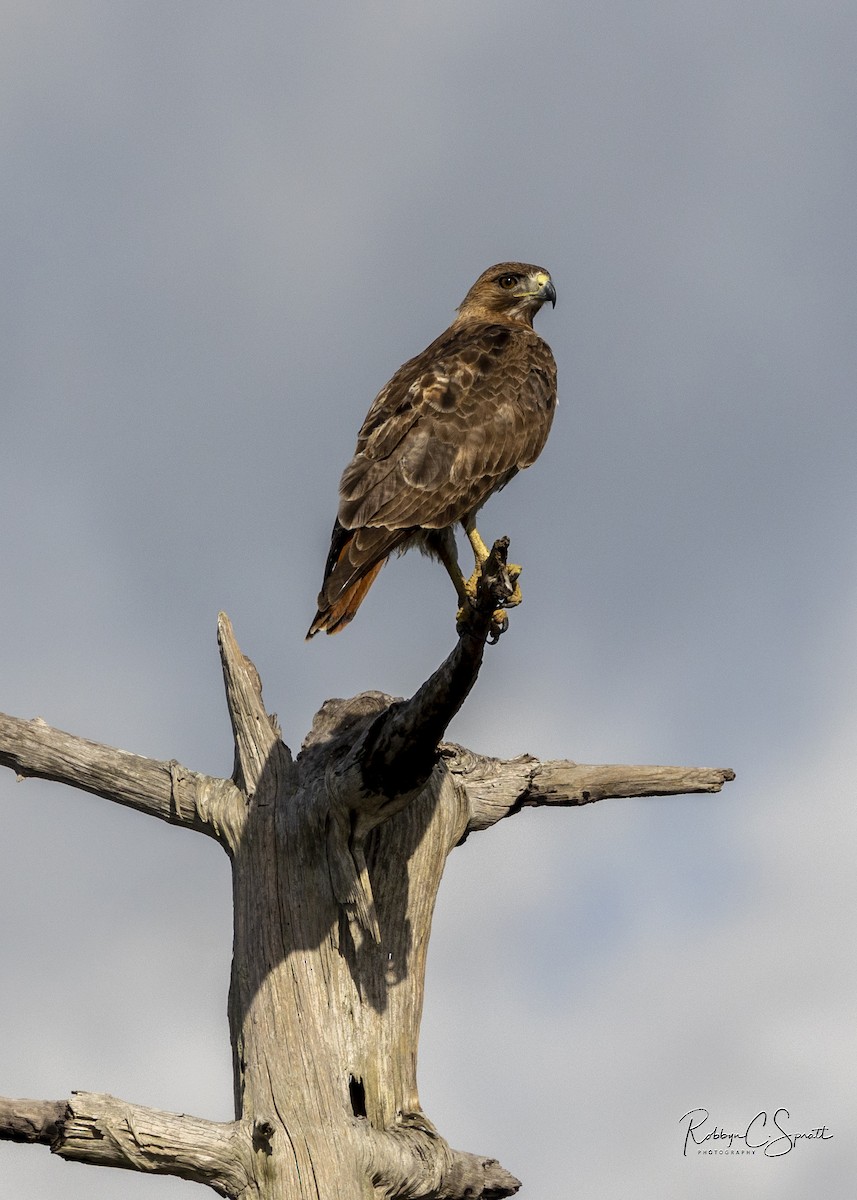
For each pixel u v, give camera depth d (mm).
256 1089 11789
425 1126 12148
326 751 12992
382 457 12695
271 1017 12023
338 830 12336
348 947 12391
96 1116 10758
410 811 13094
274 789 12797
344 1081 12008
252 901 12453
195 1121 11297
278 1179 11297
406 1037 12492
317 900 12406
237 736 13141
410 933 12844
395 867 12906
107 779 13109
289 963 12188
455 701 11328
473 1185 12156
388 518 12344
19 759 13055
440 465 12672
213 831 12969
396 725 11789
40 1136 10578
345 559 12062
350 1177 11430
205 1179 11336
